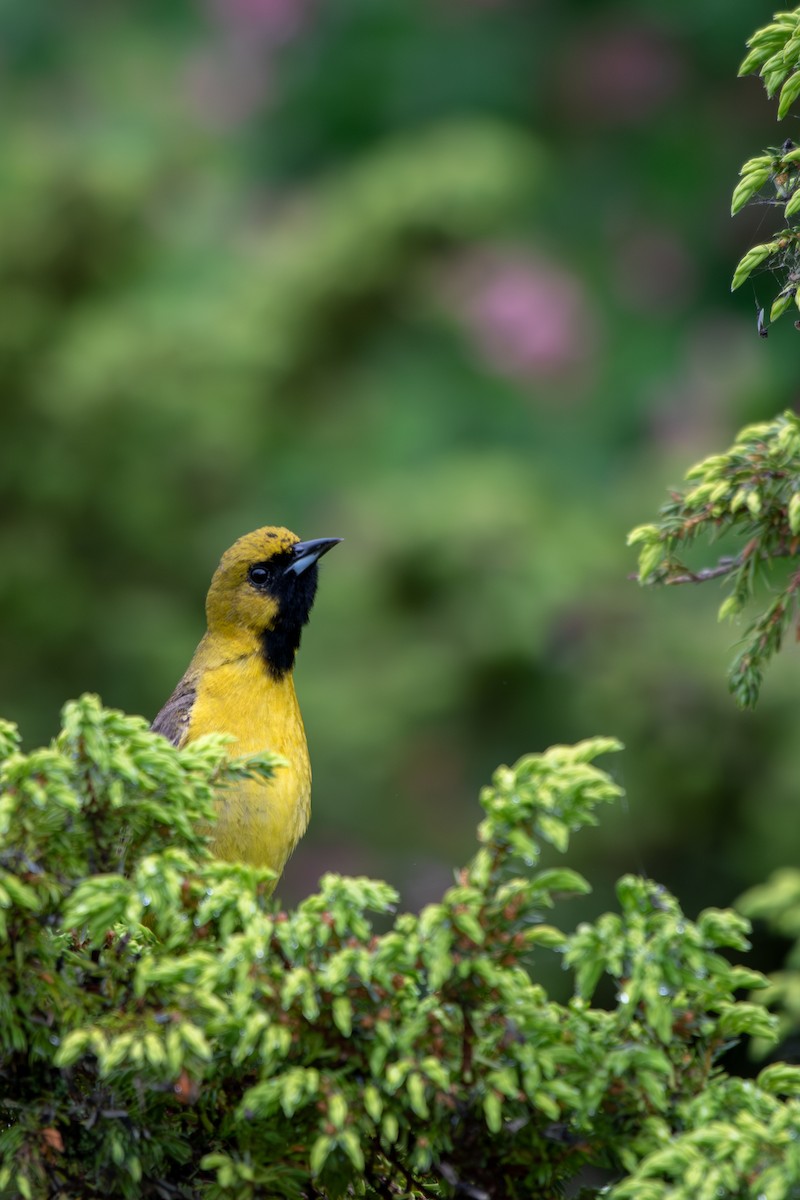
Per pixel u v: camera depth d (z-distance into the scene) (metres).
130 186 13.98
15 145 14.31
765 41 4.34
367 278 13.96
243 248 14.55
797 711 11.67
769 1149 3.57
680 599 12.84
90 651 13.23
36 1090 3.96
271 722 8.01
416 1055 3.67
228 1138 4.00
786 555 4.59
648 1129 3.76
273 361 13.64
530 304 14.38
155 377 13.30
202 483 13.83
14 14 16.69
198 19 17.06
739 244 15.38
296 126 16.14
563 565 12.83
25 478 13.34
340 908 3.74
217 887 3.81
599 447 14.34
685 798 11.83
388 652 12.98
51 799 3.79
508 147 14.39
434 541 12.92
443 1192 3.96
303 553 8.25
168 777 3.88
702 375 14.47
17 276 13.70
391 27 16.20
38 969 3.86
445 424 14.16
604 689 12.20
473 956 3.64
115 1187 3.92
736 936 3.74
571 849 11.91
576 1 16.27
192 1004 3.70
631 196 15.77
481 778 12.79
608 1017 3.84
